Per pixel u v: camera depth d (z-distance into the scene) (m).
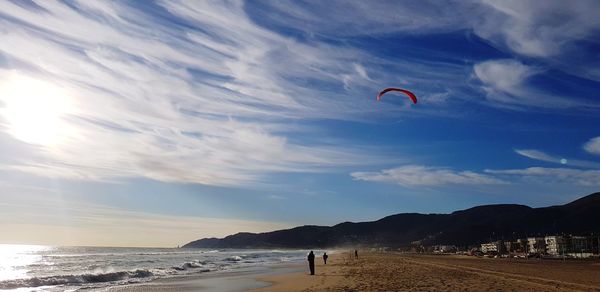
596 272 38.00
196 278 36.66
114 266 59.69
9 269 53.69
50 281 32.28
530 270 39.69
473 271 37.72
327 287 24.66
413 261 67.50
